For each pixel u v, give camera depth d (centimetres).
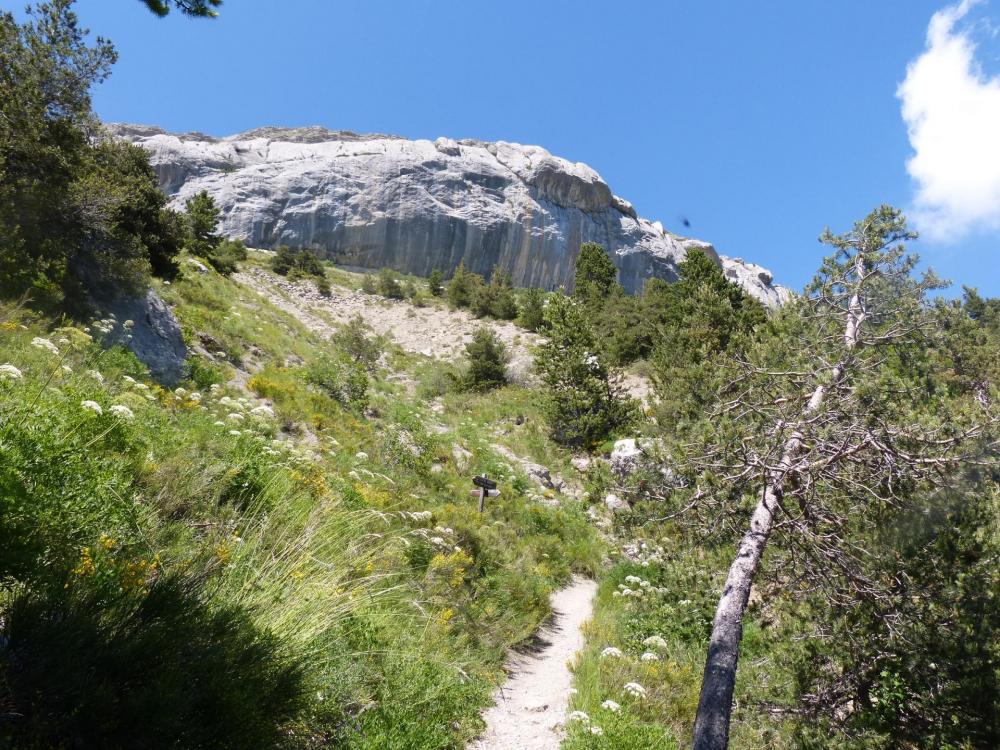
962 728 593
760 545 580
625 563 1216
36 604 307
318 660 474
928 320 789
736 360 826
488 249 7425
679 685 715
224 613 401
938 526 655
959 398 846
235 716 335
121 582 370
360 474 1058
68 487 378
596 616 961
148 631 341
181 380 1211
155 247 1848
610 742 534
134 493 520
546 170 8062
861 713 656
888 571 657
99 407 578
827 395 681
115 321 1114
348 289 4756
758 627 880
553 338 2459
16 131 1126
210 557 500
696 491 700
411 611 680
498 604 838
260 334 1972
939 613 639
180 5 478
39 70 1171
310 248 6650
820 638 702
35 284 1044
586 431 2228
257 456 752
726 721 489
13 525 319
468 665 660
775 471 613
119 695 310
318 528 696
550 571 1171
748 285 10062
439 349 3634
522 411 2541
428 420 2098
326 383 1728
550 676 745
